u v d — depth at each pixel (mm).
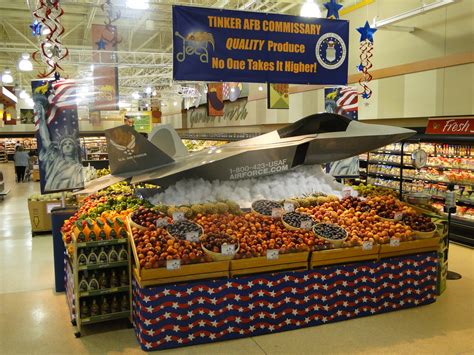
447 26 8477
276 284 4105
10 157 31641
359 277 4426
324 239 4359
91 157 23984
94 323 4375
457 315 4520
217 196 5273
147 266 3734
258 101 17750
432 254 4781
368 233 4562
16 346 3898
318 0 11000
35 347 3879
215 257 3939
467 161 8625
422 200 5816
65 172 5586
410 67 9406
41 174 5480
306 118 5852
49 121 5457
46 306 4816
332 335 4082
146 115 25438
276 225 4598
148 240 4000
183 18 4809
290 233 4422
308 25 5242
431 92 8906
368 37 7152
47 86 5410
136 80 24469
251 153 5492
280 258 4141
